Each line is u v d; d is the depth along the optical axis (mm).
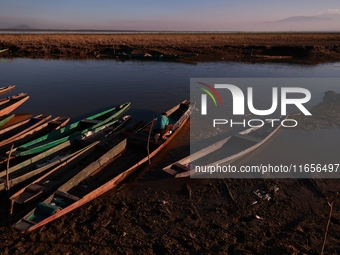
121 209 8969
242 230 8172
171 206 9164
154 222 8461
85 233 7980
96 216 8633
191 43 49062
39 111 17703
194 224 8414
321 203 9328
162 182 10359
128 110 17781
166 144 12758
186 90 22453
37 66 31938
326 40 58156
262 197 9586
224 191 9914
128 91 22047
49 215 8086
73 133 13383
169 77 26828
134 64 33719
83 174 10055
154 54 39750
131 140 12367
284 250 7414
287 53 40531
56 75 27344
